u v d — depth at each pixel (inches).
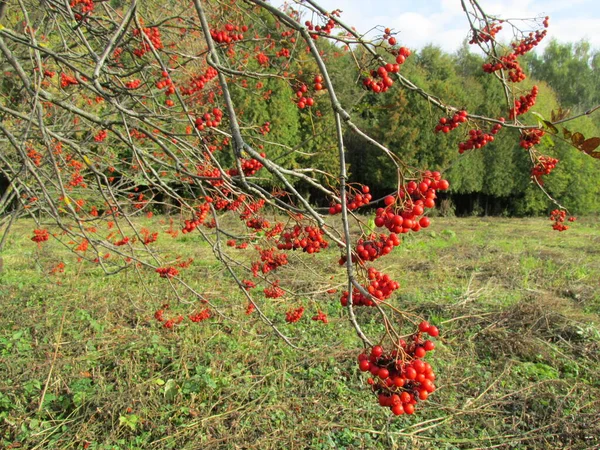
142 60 107.5
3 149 144.5
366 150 636.1
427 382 43.8
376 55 59.8
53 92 157.4
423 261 336.2
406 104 539.2
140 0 138.0
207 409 144.9
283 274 291.3
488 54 77.9
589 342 192.4
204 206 109.3
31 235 412.5
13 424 134.4
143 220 437.7
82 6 100.4
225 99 48.6
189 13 141.8
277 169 45.7
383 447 130.9
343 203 38.9
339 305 236.1
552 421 139.7
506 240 453.7
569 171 646.5
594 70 1136.2
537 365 176.1
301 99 93.8
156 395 149.5
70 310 221.8
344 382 161.8
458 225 589.6
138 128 75.2
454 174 618.5
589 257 363.9
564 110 60.8
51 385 155.5
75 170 160.9
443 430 137.6
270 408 145.3
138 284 263.4
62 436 132.8
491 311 229.8
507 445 130.4
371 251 47.4
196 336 192.9
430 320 219.0
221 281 276.2
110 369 169.3
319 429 137.3
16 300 234.2
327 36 58.2
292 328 205.6
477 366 174.1
